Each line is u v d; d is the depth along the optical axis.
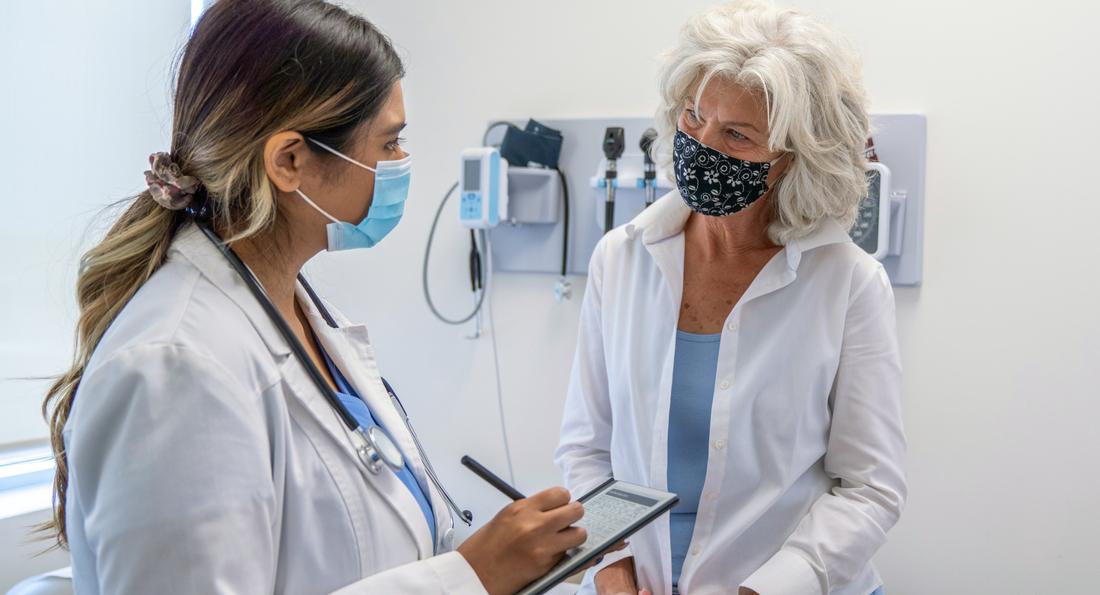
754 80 1.13
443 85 2.22
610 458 1.45
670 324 1.31
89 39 2.12
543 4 2.11
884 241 1.78
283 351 0.80
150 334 0.70
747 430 1.25
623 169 2.01
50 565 1.81
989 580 1.82
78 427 0.68
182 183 0.78
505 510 0.86
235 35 0.77
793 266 1.25
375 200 0.87
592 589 1.37
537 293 2.16
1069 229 1.75
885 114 1.82
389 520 0.84
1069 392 1.76
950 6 1.80
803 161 1.19
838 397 1.27
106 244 0.79
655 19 2.01
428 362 2.28
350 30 0.83
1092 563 1.76
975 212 1.80
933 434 1.85
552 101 2.12
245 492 0.69
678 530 1.30
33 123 2.01
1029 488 1.79
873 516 1.21
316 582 0.79
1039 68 1.75
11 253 1.99
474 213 2.00
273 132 0.78
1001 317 1.80
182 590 0.65
